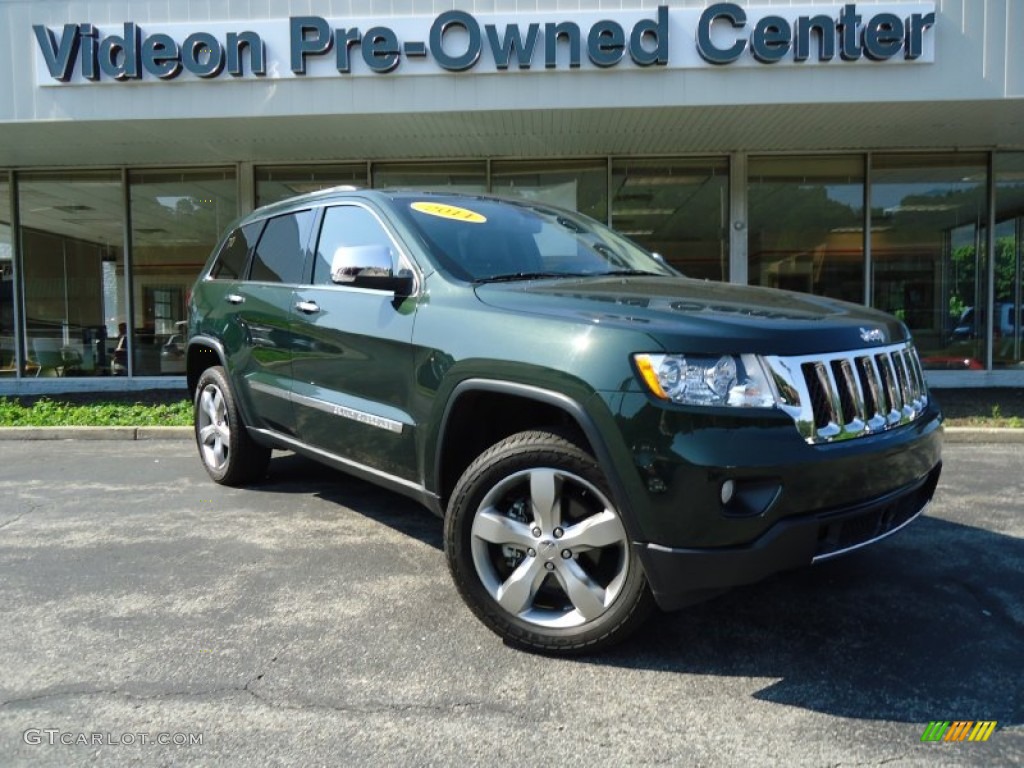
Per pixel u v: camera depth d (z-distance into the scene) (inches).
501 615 110.5
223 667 106.3
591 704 96.7
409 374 126.0
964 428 280.2
